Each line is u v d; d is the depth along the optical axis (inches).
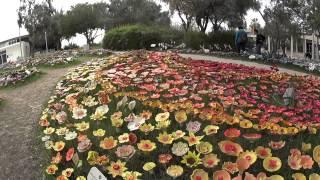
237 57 717.9
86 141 178.4
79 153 183.0
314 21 831.1
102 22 1697.8
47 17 1397.6
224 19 1074.1
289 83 325.7
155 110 221.1
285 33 885.2
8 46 2015.3
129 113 218.2
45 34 1407.5
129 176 153.3
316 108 249.9
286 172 159.5
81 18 1637.6
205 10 1055.0
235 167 149.8
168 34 943.0
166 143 168.1
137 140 186.5
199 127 181.5
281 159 167.9
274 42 948.0
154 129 193.2
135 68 336.8
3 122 266.8
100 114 209.5
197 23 1085.8
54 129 213.3
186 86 270.8
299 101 268.5
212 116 192.1
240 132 185.6
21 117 275.9
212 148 167.3
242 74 339.0
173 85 280.7
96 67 379.6
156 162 169.8
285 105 256.1
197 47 911.0
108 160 166.1
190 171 161.8
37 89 371.2
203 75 320.2
